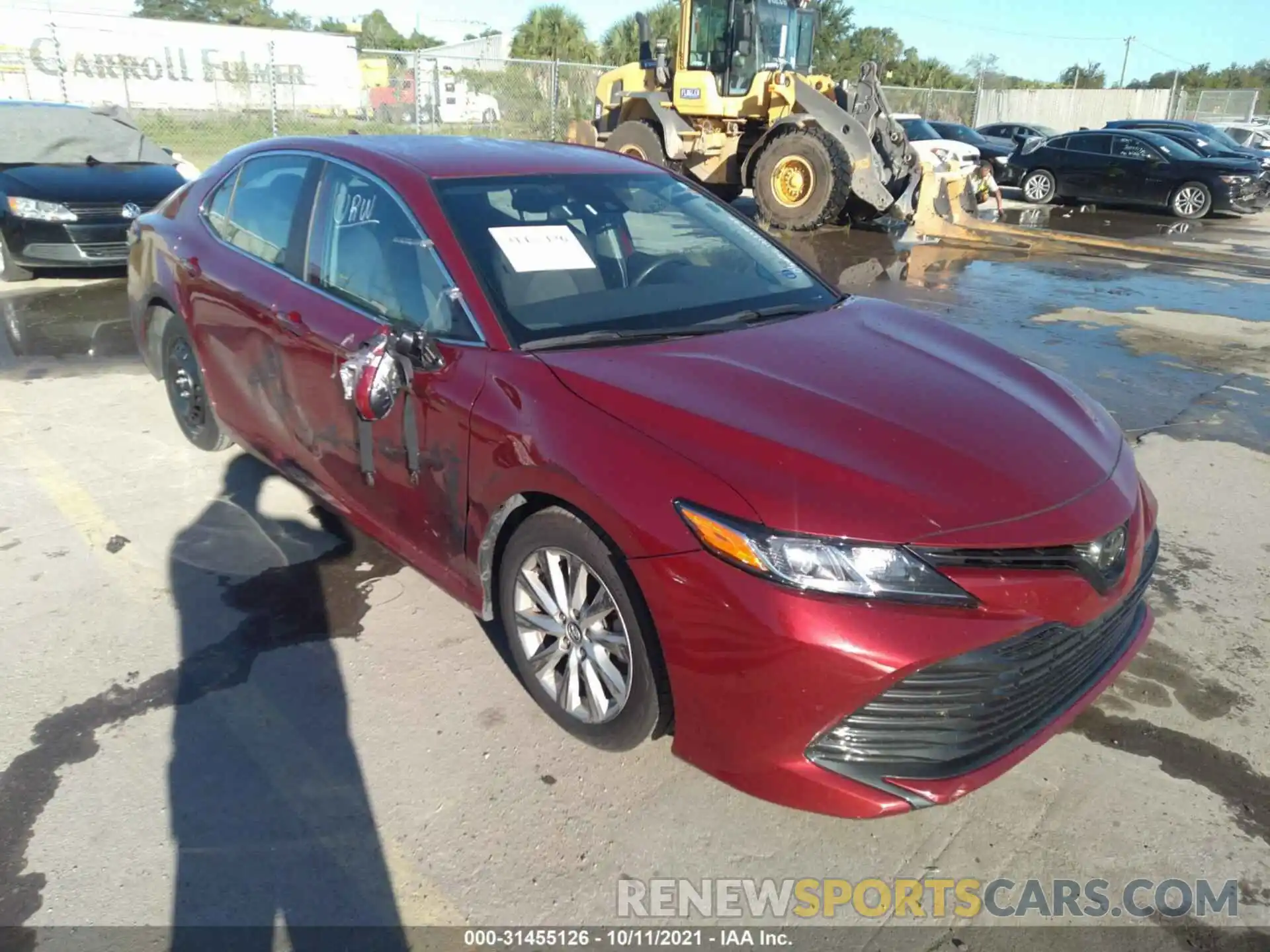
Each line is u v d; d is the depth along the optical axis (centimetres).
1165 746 291
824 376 280
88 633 332
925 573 220
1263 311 898
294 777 268
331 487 357
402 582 370
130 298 497
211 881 234
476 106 2134
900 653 216
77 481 448
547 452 258
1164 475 498
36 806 256
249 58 2705
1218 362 712
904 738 226
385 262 327
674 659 237
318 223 359
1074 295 956
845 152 1241
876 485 231
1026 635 228
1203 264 1160
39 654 320
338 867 239
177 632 334
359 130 2127
